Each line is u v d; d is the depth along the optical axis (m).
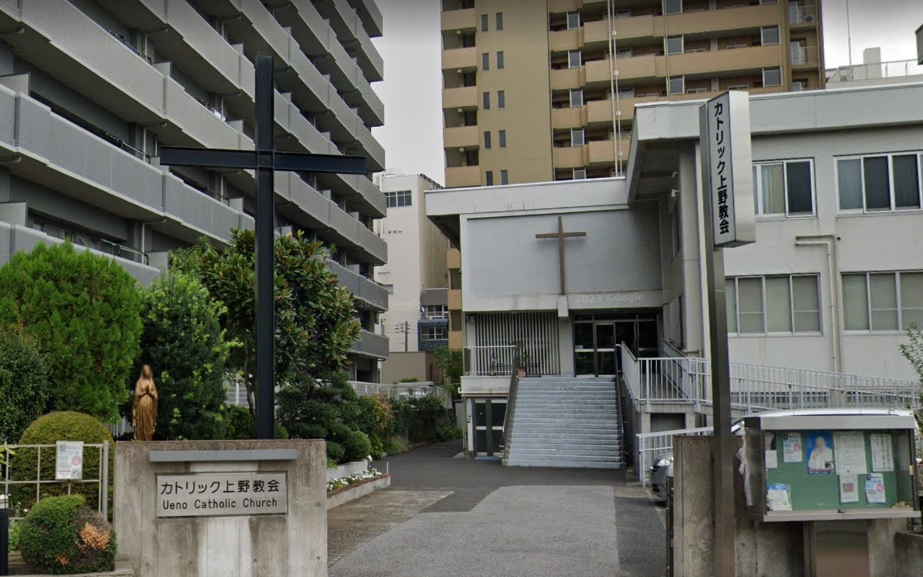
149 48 27.03
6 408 10.28
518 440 25.48
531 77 57.72
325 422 19.22
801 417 7.99
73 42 21.02
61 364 11.26
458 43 60.31
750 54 53.69
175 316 13.14
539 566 9.91
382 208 51.81
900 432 8.24
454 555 10.59
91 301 11.68
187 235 27.84
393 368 65.12
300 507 8.58
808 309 22.75
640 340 31.42
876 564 8.31
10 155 18.53
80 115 23.45
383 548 11.12
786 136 23.05
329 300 17.42
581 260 30.50
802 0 55.56
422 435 38.88
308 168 10.15
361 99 49.12
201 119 28.02
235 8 31.88
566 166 56.75
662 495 15.12
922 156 22.50
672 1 56.19
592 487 18.48
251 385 16.80
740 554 8.30
